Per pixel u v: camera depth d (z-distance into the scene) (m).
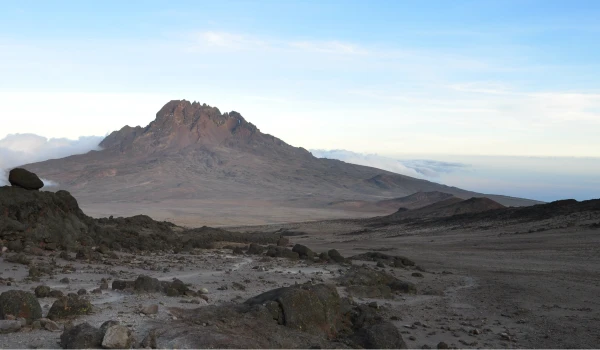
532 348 17.81
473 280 34.81
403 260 43.16
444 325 20.95
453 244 62.56
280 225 142.25
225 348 13.02
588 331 20.14
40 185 41.12
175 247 48.59
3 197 37.56
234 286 25.09
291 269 35.69
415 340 18.19
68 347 12.23
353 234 95.25
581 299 27.08
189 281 26.97
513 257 47.31
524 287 30.94
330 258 43.06
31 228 37.22
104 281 23.94
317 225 127.19
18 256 29.62
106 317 15.51
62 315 15.28
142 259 37.22
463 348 17.47
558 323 21.56
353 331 17.50
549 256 46.16
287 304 16.52
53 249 36.66
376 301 25.39
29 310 14.77
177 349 12.67
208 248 54.66
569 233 58.31
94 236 43.28
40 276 25.23
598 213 66.12
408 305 25.22
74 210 44.81
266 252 48.16
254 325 15.40
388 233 89.25
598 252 45.56
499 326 21.05
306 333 15.95
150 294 20.33
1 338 13.11
